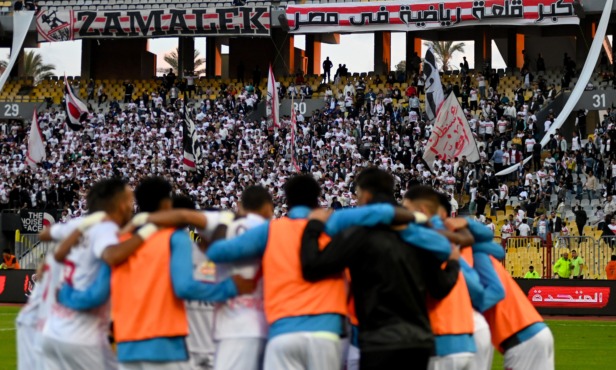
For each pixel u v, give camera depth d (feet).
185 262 33.88
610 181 160.15
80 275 34.91
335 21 207.82
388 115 186.39
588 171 162.50
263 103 201.16
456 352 35.65
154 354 33.63
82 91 226.38
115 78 231.91
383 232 33.30
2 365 68.23
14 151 198.29
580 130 184.24
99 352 35.35
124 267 34.17
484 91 195.31
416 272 33.37
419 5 203.51
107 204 35.55
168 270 33.96
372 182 34.65
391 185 34.96
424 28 203.41
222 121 191.72
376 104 191.01
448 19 201.57
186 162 174.40
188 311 40.27
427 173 163.94
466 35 222.28
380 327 32.94
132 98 219.82
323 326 33.32
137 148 190.90
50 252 37.81
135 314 33.83
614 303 118.32
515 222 148.25
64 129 199.72
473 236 38.27
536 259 129.49
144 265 33.99
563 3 194.18
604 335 95.91
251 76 225.97
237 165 177.88
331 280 33.73
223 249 33.96
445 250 33.65
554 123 171.53
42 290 37.65
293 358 33.40
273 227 34.27
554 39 225.76
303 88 206.08
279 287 33.63
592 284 119.34
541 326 39.86
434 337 34.37
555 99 189.37
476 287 37.19
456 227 37.24
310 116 202.59
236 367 34.65
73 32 215.72
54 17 216.33
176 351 34.04
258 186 36.73
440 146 157.38
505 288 40.01
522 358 39.81
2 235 176.24
